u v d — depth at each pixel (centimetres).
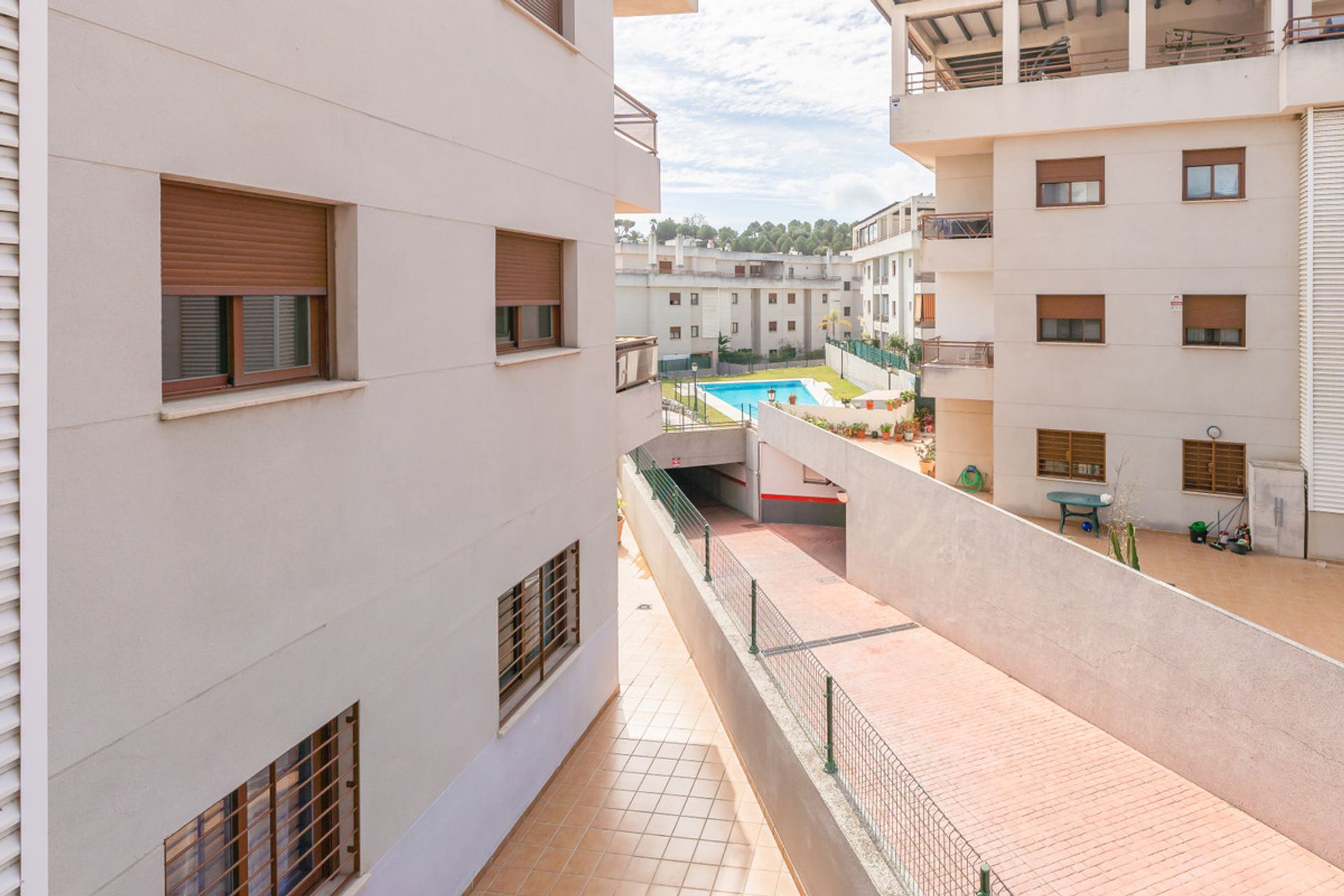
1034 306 1814
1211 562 1530
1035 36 2094
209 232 484
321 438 549
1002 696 1341
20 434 242
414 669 664
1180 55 1747
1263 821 974
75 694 383
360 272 584
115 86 396
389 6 611
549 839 851
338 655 571
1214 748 1032
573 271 983
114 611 403
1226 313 1661
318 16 536
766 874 815
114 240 399
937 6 1822
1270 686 965
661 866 816
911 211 4875
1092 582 1225
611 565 1142
